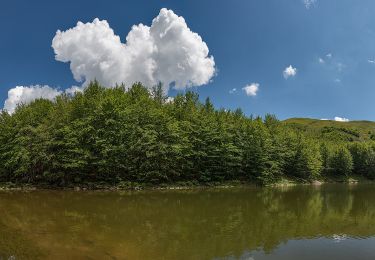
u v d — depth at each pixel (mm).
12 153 54594
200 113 75688
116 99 60875
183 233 26172
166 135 62531
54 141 54594
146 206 39094
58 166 54406
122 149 56344
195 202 43531
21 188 53281
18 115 60469
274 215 35281
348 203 47312
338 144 127875
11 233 24531
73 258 19281
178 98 77500
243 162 74312
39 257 19281
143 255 20234
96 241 23094
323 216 35531
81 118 57125
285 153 87500
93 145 55219
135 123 60594
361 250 22516
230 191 59531
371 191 70062
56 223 28531
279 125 100875
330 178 109312
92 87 66500
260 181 75375
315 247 23000
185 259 19719
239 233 26578
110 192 52062
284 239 25016
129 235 25062
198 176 68250
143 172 59375
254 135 80125
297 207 41750
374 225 31078
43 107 62344
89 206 37812
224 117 81375
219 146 70938
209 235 25688
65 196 45750
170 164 61969
